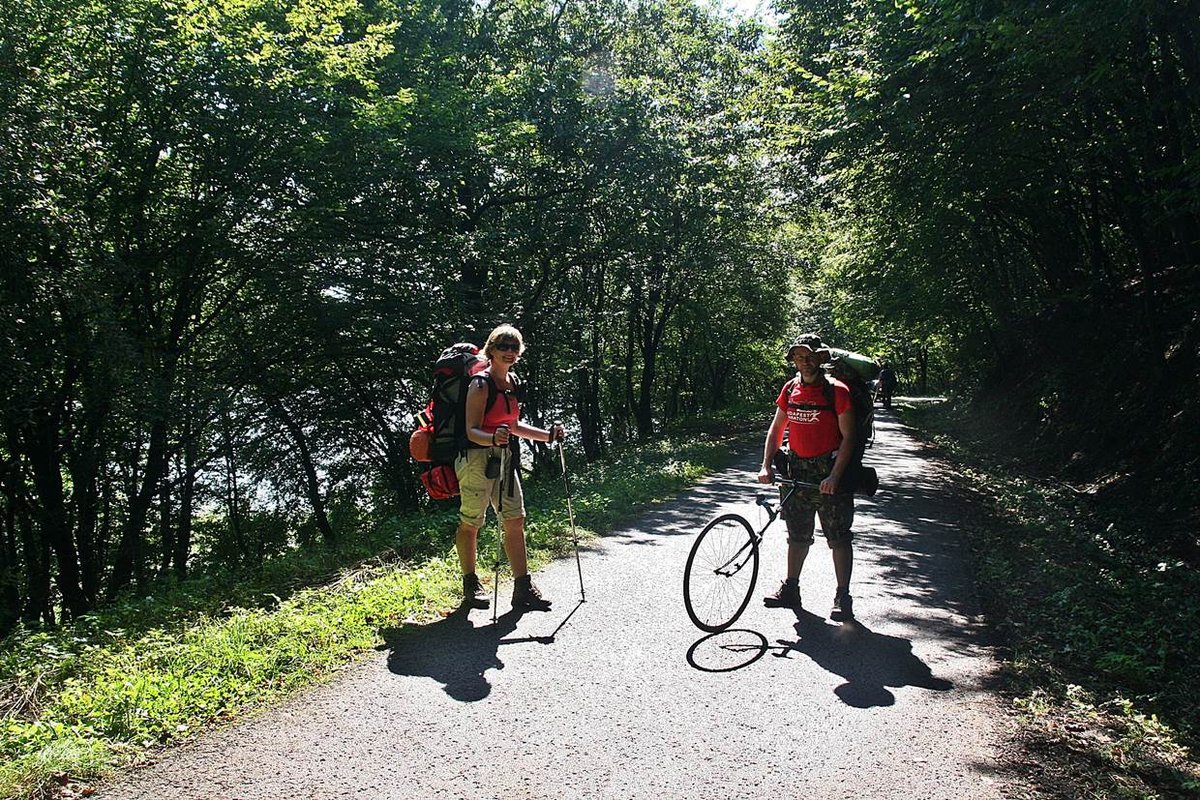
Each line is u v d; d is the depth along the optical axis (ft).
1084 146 42.68
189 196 46.91
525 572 18.95
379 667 14.92
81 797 10.28
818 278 123.75
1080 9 25.46
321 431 63.46
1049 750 12.26
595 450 98.89
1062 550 28.19
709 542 17.62
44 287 35.37
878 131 40.93
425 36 58.54
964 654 16.63
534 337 62.69
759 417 120.06
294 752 11.55
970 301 89.15
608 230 69.56
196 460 60.95
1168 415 41.75
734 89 78.18
